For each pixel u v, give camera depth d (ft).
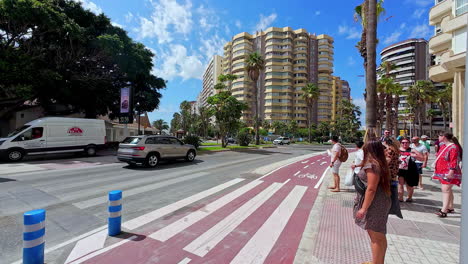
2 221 12.68
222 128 75.31
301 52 244.83
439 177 13.91
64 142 42.91
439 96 127.85
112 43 54.29
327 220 13.37
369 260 8.83
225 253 9.52
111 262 8.68
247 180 25.21
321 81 255.09
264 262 8.83
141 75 71.10
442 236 10.93
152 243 10.36
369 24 24.02
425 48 233.96
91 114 67.36
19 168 31.12
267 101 245.65
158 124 326.65
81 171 29.60
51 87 51.85
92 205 15.80
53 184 22.02
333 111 282.15
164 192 19.67
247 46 254.68
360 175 8.14
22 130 38.96
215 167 34.68
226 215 14.19
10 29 43.70
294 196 18.81
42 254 8.28
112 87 66.95
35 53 47.80
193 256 9.25
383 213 7.54
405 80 240.73
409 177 16.42
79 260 8.81
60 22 45.37
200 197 18.24
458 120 38.55
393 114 115.34
